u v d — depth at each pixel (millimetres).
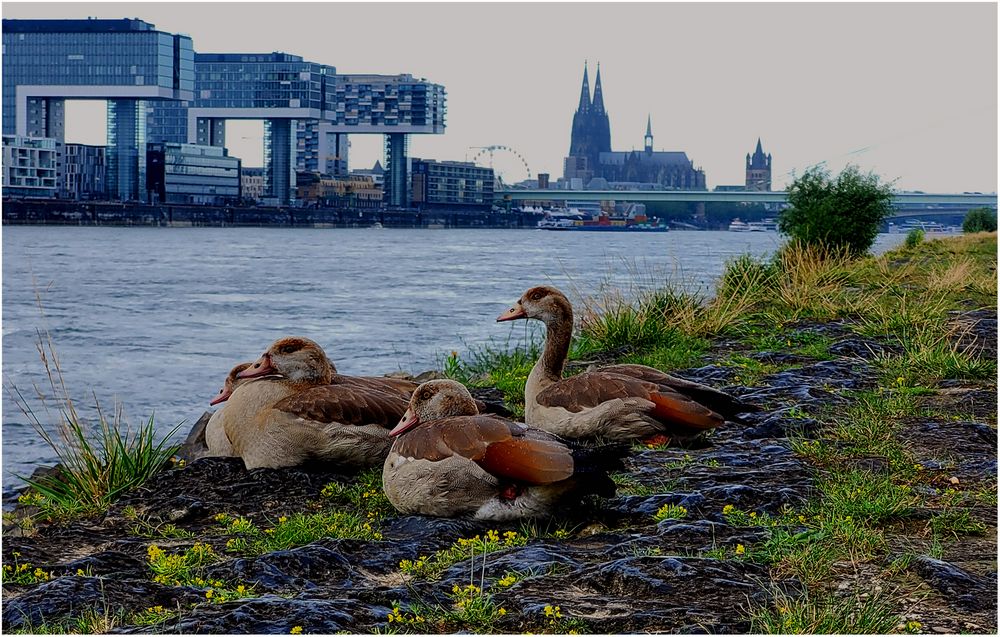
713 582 5570
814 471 7949
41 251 94062
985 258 33375
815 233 34438
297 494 7969
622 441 8648
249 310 40500
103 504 8188
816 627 4949
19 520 8164
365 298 45844
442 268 70000
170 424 18562
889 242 52656
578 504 6930
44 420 18875
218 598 5695
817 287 20609
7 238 127188
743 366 13086
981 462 8250
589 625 5121
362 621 5273
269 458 8414
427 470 6848
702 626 5031
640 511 7004
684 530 6469
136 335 32812
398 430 7543
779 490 7301
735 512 6906
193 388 23047
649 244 126375
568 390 8891
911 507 6977
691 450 8750
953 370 12047
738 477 7797
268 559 6168
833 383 11781
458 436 6863
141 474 8883
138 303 43656
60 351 28906
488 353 18438
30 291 49562
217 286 53500
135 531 7367
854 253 34312
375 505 7496
